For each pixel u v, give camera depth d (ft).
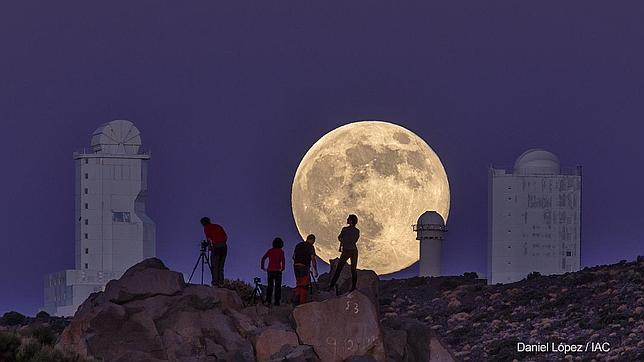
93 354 478.59
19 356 387.34
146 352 483.51
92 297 514.68
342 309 499.51
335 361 492.54
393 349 514.68
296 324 499.92
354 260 515.50
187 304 508.12
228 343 495.41
